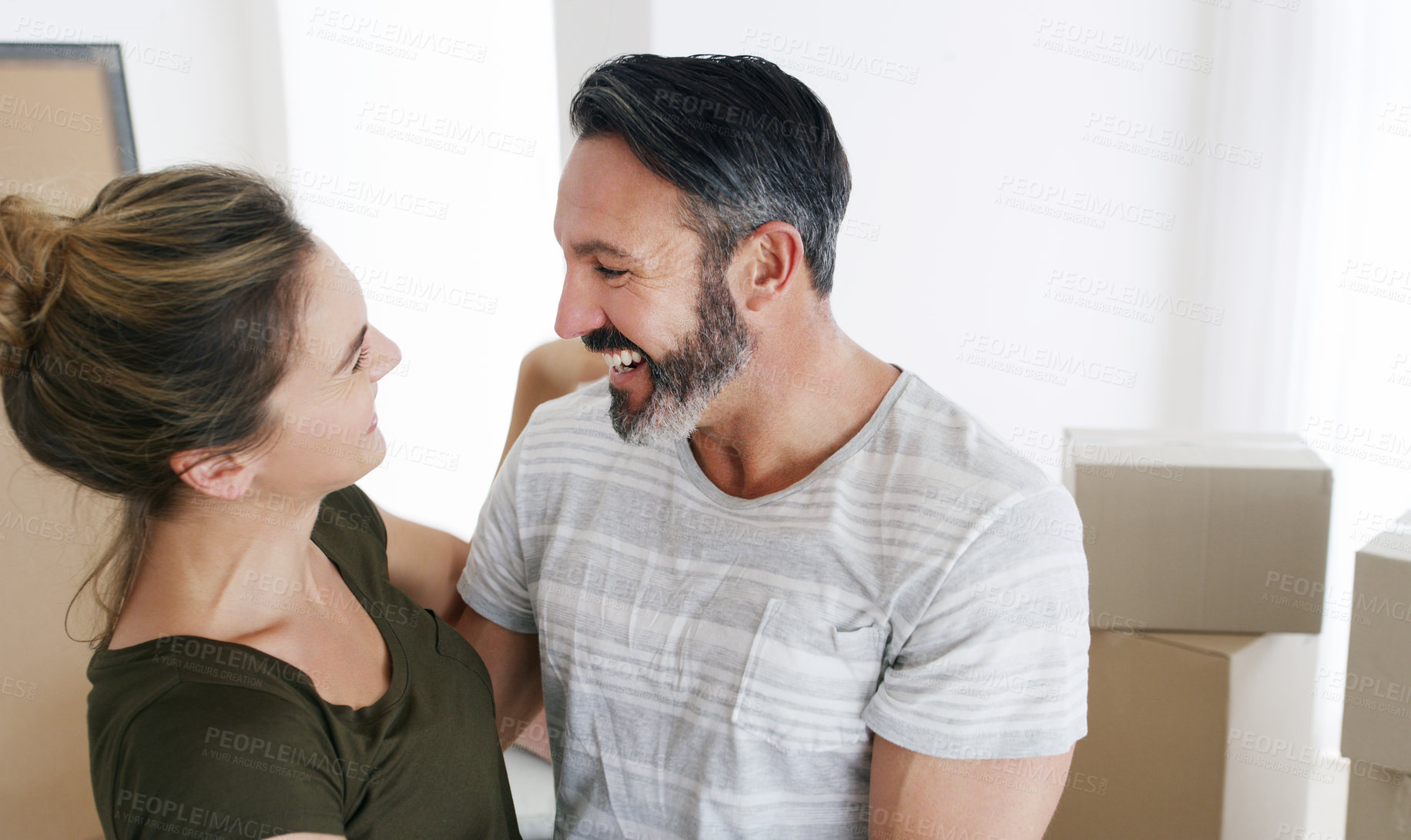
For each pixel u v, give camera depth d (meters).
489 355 2.75
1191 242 2.24
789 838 0.95
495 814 0.96
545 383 1.66
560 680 1.06
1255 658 1.42
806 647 0.91
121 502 0.81
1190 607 1.45
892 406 0.95
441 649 0.97
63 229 0.72
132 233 0.70
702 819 0.96
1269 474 1.40
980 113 2.27
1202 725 1.40
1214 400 2.29
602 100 0.85
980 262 2.36
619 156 0.85
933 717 0.86
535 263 2.75
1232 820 1.45
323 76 2.35
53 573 1.70
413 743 0.86
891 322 2.40
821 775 0.94
